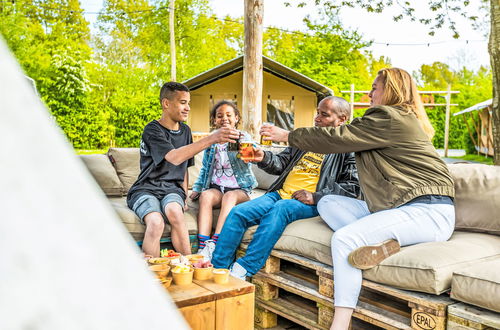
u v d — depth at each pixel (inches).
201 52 1257.4
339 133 102.2
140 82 1178.6
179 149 126.6
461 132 1059.3
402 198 97.1
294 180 134.9
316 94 411.8
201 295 81.3
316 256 105.0
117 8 1216.8
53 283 7.3
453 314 80.2
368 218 96.9
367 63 1481.3
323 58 1133.1
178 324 8.9
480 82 1450.5
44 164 7.6
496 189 107.4
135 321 8.2
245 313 87.0
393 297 101.0
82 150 859.4
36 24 1130.7
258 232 116.3
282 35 1299.2
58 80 928.9
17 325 6.8
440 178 99.3
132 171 162.2
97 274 7.9
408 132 100.6
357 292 93.2
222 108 145.3
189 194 159.8
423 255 87.7
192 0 1227.9
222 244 121.9
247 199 138.5
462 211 109.5
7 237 7.0
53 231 7.5
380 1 316.2
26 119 7.6
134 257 8.7
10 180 7.2
